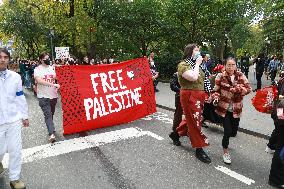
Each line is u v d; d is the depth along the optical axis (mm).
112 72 8445
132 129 8219
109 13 22750
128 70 8719
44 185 5219
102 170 5711
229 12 21250
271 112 5367
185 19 21359
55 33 27484
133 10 22047
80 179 5383
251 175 5414
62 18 25781
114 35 23906
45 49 33406
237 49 34219
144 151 6605
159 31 22219
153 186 5055
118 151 6641
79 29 24953
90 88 8070
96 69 8203
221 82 5734
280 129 4902
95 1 23469
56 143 7289
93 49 26516
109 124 8297
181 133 6703
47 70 7527
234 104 5746
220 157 6234
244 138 7512
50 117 7574
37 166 5996
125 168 5773
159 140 7309
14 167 4926
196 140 5910
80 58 28531
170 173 5520
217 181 5199
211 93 6008
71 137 7695
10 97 4828
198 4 20312
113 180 5305
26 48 40938
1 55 4684
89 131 8102
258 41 32312
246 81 5711
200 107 5863
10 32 30688
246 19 25734
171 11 21062
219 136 7613
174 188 4977
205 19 20828
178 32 21781
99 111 8141
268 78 25500
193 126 5887
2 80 4785
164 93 15250
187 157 6242
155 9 21953
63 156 6449
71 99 7773
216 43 28922
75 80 7879
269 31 26844
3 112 4773
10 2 30094
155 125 8672
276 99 5312
